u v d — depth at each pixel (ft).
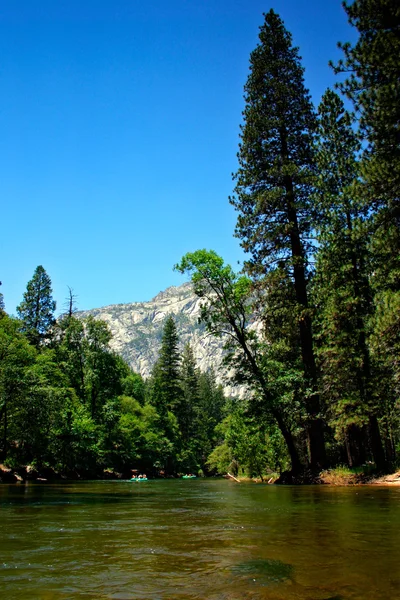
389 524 19.49
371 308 68.08
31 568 11.83
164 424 205.98
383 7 53.01
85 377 146.51
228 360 74.79
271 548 14.33
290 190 74.74
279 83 79.87
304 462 96.84
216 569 11.66
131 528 19.25
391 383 63.77
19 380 92.94
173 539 16.21
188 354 291.99
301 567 11.80
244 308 76.13
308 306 69.87
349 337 66.85
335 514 23.29
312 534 16.97
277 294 74.13
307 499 33.47
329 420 73.97
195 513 25.53
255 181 79.46
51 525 20.33
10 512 26.43
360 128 58.23
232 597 9.33
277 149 80.07
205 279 76.95
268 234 73.67
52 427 108.47
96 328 150.71
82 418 128.88
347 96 58.23
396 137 54.60
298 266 71.92
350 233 65.77
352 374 66.85
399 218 58.29
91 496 42.78
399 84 51.47
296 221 74.59
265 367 71.67
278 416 69.62
